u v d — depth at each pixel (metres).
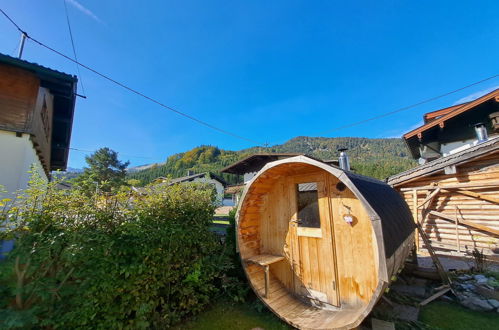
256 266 4.23
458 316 3.47
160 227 3.12
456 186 6.92
